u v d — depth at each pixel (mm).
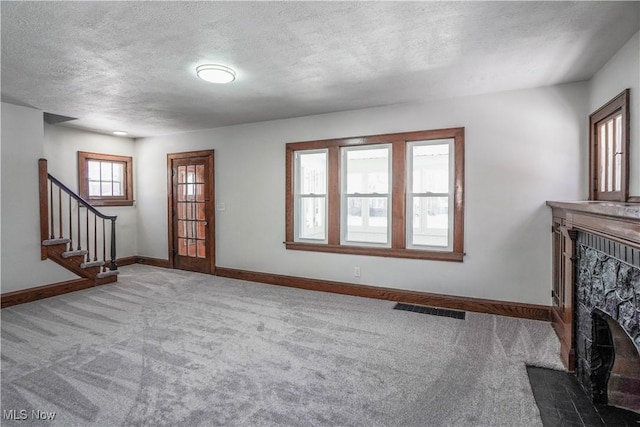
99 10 2002
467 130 3750
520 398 2168
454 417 1983
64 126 5371
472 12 2049
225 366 2564
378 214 7801
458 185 3787
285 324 3408
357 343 2971
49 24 2162
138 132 5809
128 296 4379
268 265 5074
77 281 4637
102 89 3484
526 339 3025
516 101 3533
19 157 4148
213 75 2943
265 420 1951
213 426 1899
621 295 1774
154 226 6250
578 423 1947
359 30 2273
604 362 2131
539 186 3477
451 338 3062
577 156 3328
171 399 2145
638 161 2312
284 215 4914
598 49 2572
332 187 4531
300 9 2008
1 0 1885
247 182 5203
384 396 2188
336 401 2135
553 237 3371
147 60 2744
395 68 2947
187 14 2053
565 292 2693
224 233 5453
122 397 2162
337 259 4531
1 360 2648
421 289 4035
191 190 5789
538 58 2740
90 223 5785
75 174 5551
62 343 2957
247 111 4410
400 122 4078
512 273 3613
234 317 3604
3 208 4027
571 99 3334
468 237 3779
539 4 1966
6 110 4027
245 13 2049
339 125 4438
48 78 3154
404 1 1931
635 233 1525
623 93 2486
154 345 2922
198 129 5562
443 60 2779
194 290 4660
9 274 4078
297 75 3098
